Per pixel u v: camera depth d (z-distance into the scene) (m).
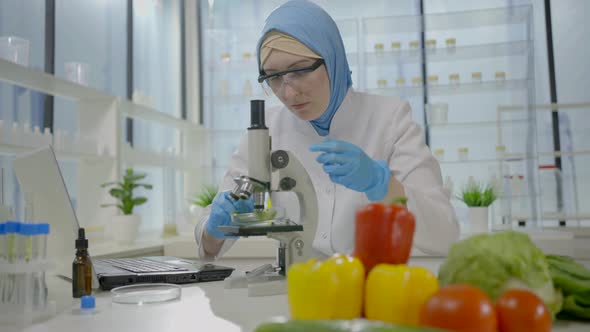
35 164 1.33
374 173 1.35
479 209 3.35
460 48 4.92
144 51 4.89
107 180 3.30
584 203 5.22
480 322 0.62
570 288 0.87
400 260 0.83
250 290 1.20
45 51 3.38
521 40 4.82
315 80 1.59
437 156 4.88
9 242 1.04
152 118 4.32
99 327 0.94
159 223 4.93
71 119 3.55
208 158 5.25
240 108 5.32
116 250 2.41
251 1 5.90
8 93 3.16
